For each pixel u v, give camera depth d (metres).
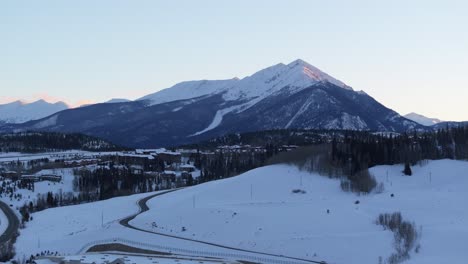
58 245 196.75
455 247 162.50
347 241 177.12
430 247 165.50
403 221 187.12
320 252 174.00
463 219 195.38
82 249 186.25
